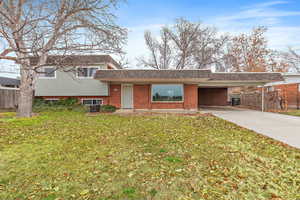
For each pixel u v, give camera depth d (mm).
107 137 6094
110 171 3455
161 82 15766
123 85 16172
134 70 14125
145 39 32250
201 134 6613
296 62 28719
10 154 4359
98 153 4477
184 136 6270
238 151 4684
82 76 15211
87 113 13039
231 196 2646
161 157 4211
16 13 8508
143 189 2814
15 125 7930
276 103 15883
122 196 2625
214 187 2889
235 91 33062
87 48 9039
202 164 3811
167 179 3146
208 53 30078
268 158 4207
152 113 13492
